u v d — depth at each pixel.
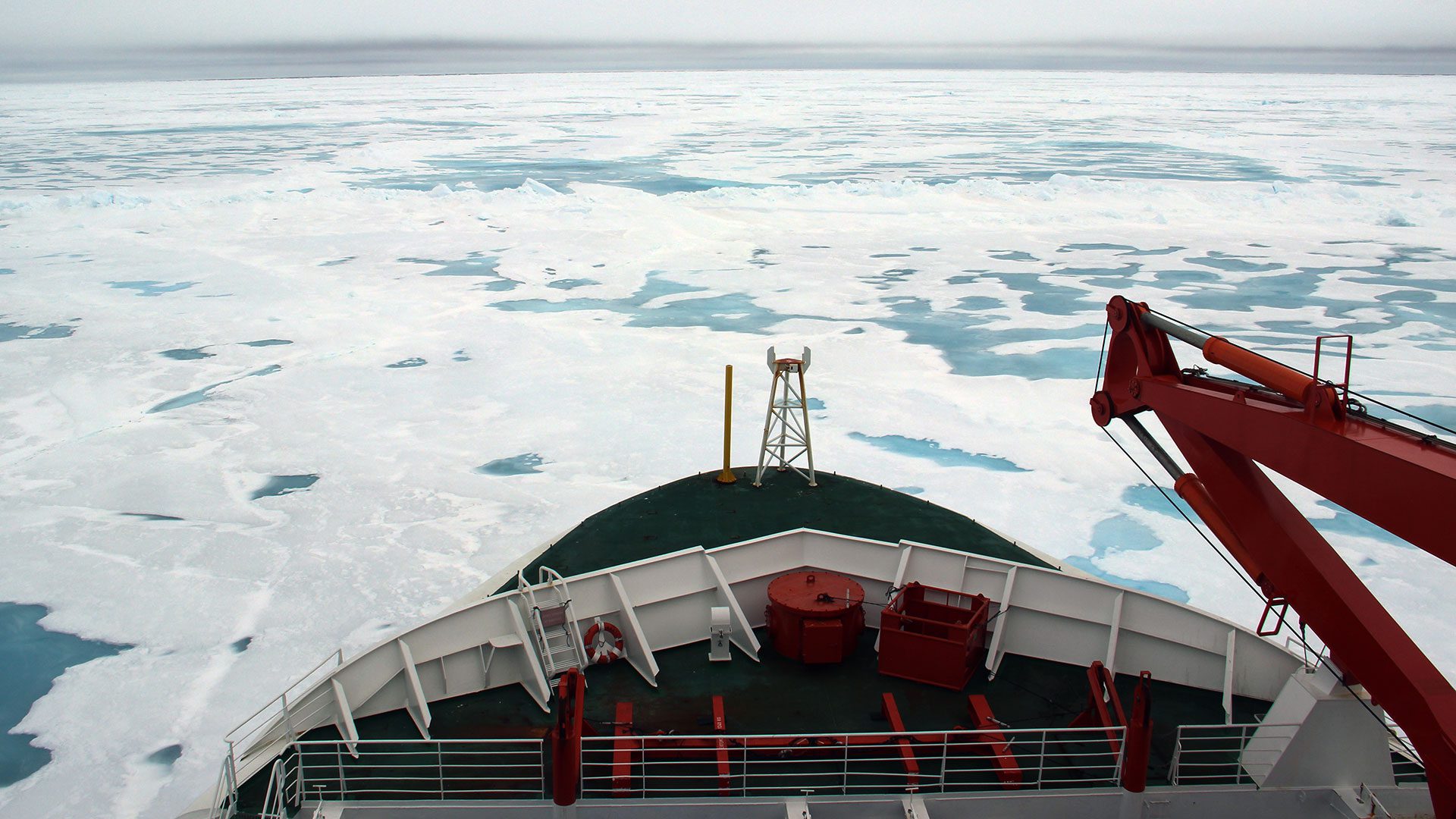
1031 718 9.38
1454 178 76.38
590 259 49.59
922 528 13.12
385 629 17.08
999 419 27.11
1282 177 77.25
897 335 35.75
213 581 18.72
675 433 26.38
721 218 61.00
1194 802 7.77
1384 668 6.49
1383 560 19.33
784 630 10.25
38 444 25.97
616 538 12.88
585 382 30.67
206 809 8.30
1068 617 10.43
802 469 15.02
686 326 37.28
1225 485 7.25
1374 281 43.78
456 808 7.64
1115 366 8.45
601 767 8.47
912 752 8.46
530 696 9.77
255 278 45.62
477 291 43.09
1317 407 6.36
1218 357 7.24
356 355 33.78
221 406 28.81
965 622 9.87
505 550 19.94
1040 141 105.88
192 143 107.19
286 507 22.05
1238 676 9.57
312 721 8.96
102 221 59.16
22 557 19.67
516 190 65.44
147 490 22.98
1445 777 6.17
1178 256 49.72
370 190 66.12
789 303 40.69
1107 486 22.77
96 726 14.52
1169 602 10.09
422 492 22.78
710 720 9.34
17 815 12.75
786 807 7.70
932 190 67.50
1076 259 49.28
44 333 36.50
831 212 62.69
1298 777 7.86
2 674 15.82
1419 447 5.84
